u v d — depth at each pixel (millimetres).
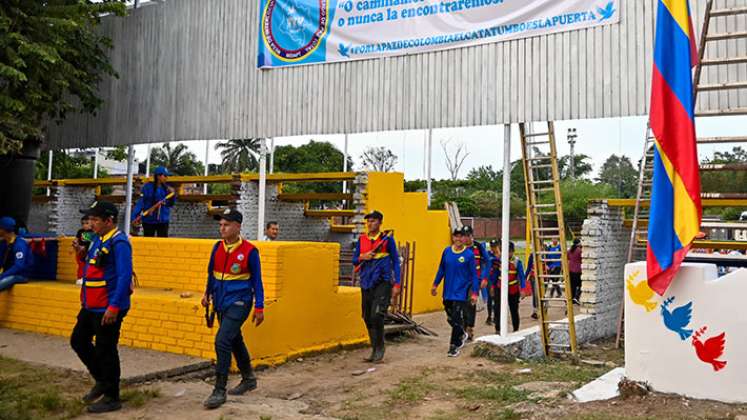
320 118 12273
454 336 9492
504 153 10602
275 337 8531
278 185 17484
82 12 12602
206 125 13484
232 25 13367
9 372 7113
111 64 14734
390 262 8969
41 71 12086
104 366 5934
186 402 6305
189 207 19594
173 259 9297
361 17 12000
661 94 6129
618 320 12938
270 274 8617
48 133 15609
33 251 10617
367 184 15016
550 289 18859
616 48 9867
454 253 9656
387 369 8297
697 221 5781
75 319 9000
